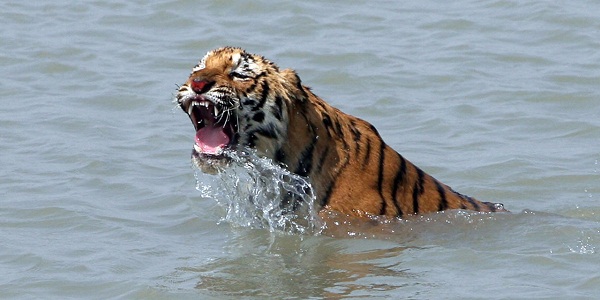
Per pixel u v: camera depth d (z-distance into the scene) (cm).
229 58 2705
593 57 4331
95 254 2667
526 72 4203
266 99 2677
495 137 3606
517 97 3956
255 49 4441
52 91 4016
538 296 2377
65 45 4469
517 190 3192
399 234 2730
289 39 4556
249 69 2688
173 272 2552
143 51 4431
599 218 2984
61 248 2706
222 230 2825
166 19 4781
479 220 2812
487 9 4894
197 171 3259
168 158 3403
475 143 3556
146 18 4800
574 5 4881
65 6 4959
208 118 2717
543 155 3441
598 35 4556
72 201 3027
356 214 2733
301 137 2709
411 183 2817
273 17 4800
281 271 2552
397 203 2772
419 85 4091
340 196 2739
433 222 2775
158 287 2459
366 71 4209
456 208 2856
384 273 2530
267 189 2772
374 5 4972
